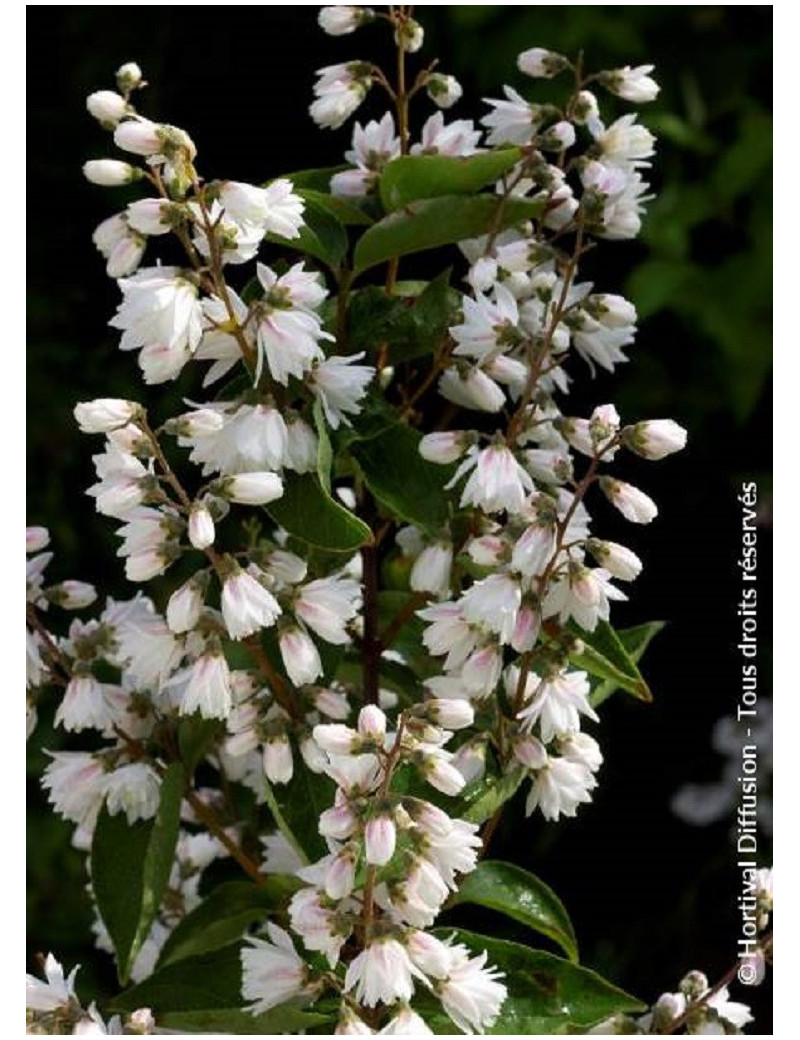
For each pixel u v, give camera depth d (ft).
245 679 2.34
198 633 2.29
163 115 4.29
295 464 2.25
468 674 2.29
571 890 4.07
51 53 4.26
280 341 2.22
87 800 2.40
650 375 4.05
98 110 2.30
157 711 2.43
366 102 4.01
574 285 2.46
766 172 3.97
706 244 4.10
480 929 3.26
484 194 2.39
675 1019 2.32
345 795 2.16
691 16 4.02
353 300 2.41
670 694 4.09
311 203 2.40
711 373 4.05
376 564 2.46
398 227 2.38
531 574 2.25
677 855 4.07
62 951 3.79
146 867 2.34
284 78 4.24
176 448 3.84
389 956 2.12
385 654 2.54
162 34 4.26
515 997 2.30
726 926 3.98
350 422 2.35
